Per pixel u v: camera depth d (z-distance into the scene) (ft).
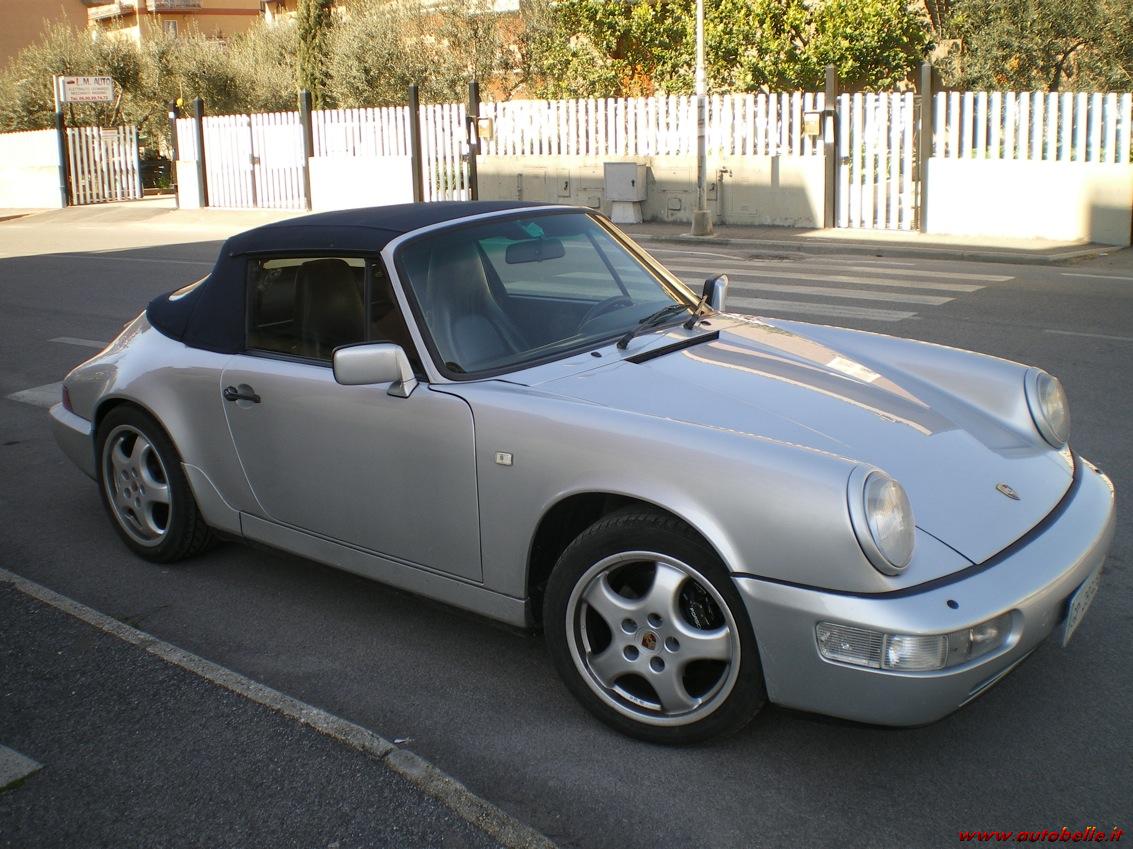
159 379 14.78
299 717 11.49
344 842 9.48
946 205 56.03
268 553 15.33
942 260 48.29
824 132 59.00
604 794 10.07
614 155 67.41
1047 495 11.03
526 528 11.11
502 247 13.41
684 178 64.64
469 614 12.13
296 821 9.80
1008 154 54.03
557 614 11.04
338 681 12.36
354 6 105.70
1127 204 50.19
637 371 11.95
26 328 35.96
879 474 9.46
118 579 15.43
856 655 9.25
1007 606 9.37
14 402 26.20
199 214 83.71
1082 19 67.56
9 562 16.17
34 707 11.94
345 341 12.87
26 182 101.65
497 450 11.18
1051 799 9.81
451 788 10.12
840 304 35.55
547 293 13.25
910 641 9.04
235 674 12.48
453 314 12.41
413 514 12.16
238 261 14.33
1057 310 33.73
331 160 79.82
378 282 12.60
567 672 11.13
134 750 11.03
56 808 10.13
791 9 79.05
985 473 10.91
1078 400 23.07
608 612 10.77
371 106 99.19
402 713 11.62
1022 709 11.28
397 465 12.13
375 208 14.52
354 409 12.43
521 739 11.03
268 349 13.78
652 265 15.08
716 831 9.50
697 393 11.43
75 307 40.04
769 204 61.77
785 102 60.39
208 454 14.42
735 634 9.89
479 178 73.00
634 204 65.51
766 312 34.22
